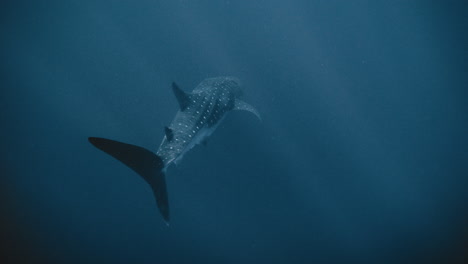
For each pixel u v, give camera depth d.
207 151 12.05
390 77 15.87
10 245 12.69
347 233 12.70
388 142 13.91
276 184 12.73
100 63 16.33
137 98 14.71
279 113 13.29
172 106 14.12
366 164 13.46
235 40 16.30
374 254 12.12
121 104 14.70
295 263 12.24
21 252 12.59
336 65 15.98
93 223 13.23
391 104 14.79
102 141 5.09
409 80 15.95
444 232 12.16
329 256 12.28
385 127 14.07
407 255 11.83
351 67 16.08
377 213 13.02
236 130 12.30
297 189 12.86
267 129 12.78
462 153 13.60
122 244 12.69
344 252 12.30
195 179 12.48
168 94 14.43
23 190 13.99
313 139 13.19
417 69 16.48
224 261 12.45
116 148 5.28
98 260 12.42
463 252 11.39
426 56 16.98
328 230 12.80
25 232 13.09
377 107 14.57
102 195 13.52
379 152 13.66
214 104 7.80
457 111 14.76
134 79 15.47
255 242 12.72
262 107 13.26
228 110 8.66
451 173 13.47
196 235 12.77
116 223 13.13
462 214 12.50
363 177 13.32
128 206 13.26
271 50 15.87
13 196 13.86
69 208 13.53
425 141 13.98
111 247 12.66
